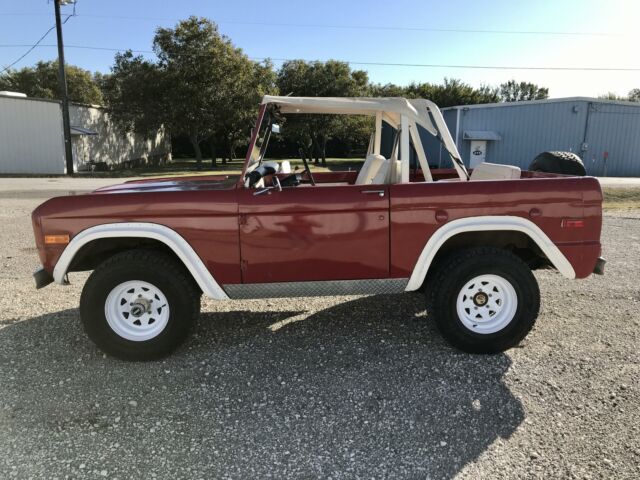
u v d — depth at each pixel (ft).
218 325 14.56
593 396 10.56
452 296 12.21
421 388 10.93
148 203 11.73
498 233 12.83
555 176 14.39
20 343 13.24
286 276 12.19
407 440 9.15
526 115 85.81
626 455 8.67
